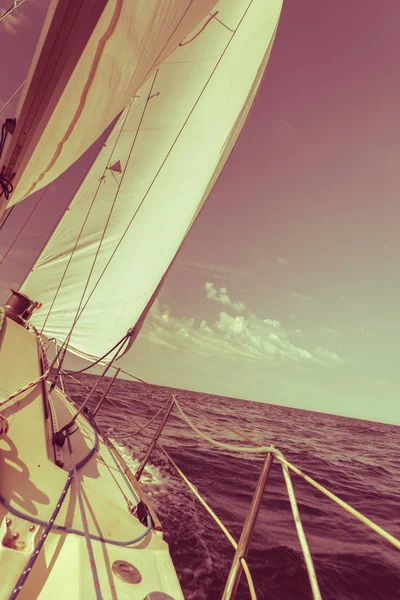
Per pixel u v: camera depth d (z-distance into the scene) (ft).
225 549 19.71
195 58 19.26
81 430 13.89
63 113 6.50
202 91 18.84
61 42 5.34
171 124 20.42
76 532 6.48
